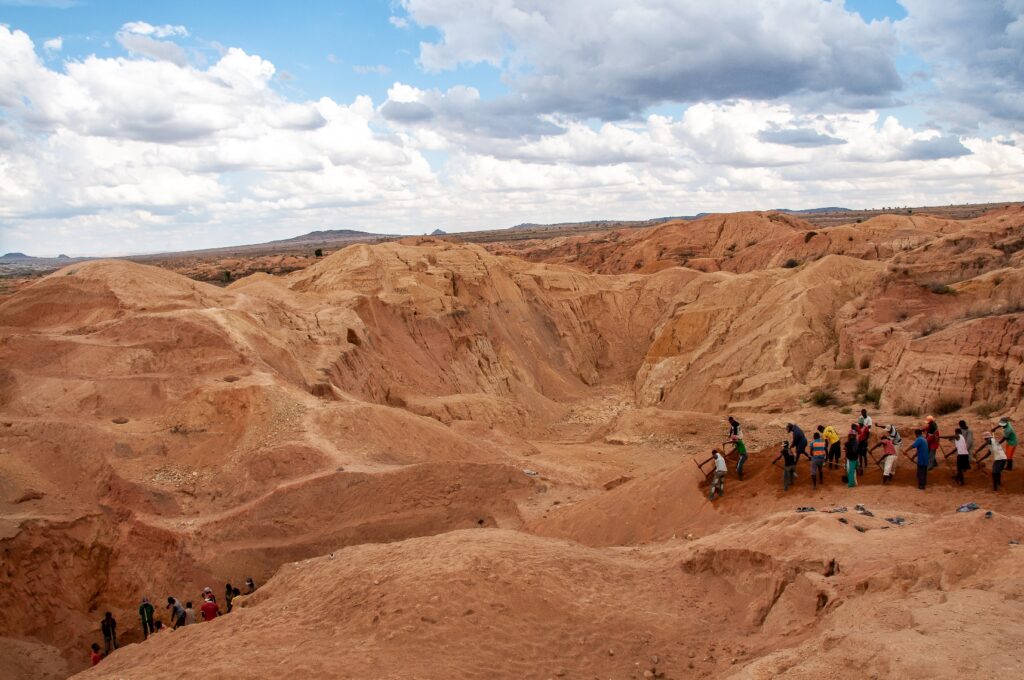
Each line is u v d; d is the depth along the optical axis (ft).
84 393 99.60
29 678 62.80
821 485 63.46
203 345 112.37
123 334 112.88
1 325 123.95
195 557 77.92
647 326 254.68
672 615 44.73
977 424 81.66
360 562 54.03
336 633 42.45
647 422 148.25
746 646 39.86
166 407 100.07
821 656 28.99
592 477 113.80
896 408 111.75
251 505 83.97
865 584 38.01
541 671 38.32
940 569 36.63
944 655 26.27
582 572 49.52
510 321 218.59
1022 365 93.86
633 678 37.96
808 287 175.94
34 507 78.28
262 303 140.15
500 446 131.13
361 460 94.53
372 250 204.33
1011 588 32.04
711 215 387.14
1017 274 125.18
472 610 42.73
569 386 214.07
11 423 89.76
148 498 82.89
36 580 71.00
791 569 43.52
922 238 256.52
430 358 174.09
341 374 132.57
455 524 88.94
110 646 69.26
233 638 43.80
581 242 487.20
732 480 70.59
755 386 148.46
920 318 130.31
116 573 77.30
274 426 97.09
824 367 147.43
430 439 108.47
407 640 40.01
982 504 55.26
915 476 61.93
